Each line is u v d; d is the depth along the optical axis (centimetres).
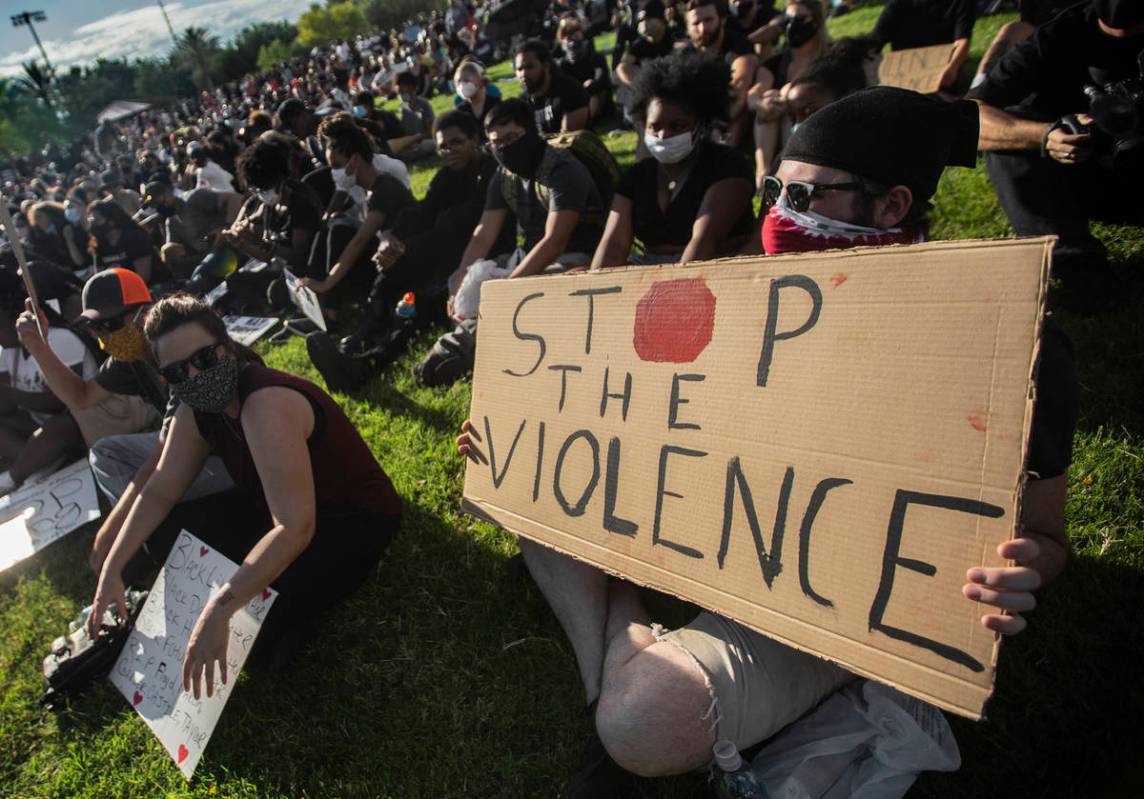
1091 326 282
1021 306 113
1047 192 291
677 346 162
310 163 694
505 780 193
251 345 531
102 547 263
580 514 180
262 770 212
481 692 217
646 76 286
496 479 205
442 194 500
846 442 132
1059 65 281
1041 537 147
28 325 332
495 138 352
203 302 221
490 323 212
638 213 319
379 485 251
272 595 213
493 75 1566
